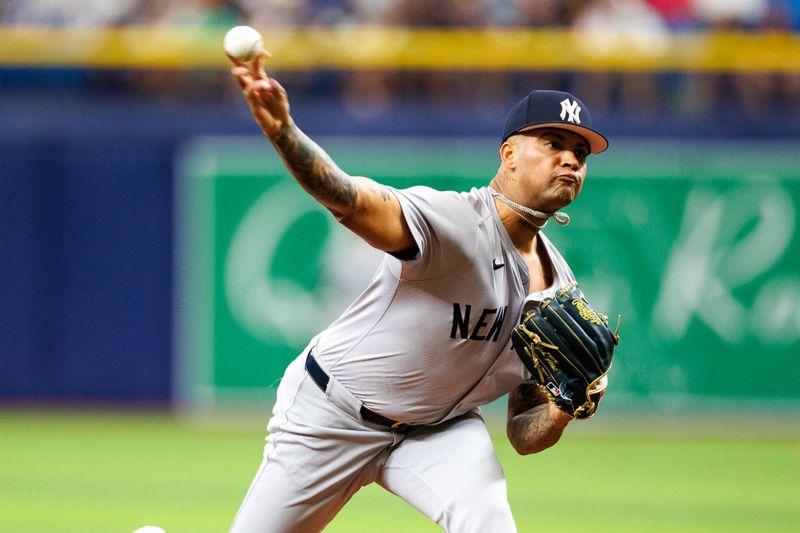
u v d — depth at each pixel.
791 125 45.19
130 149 46.38
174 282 46.50
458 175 45.41
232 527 16.97
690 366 45.31
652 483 35.34
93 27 50.62
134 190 46.44
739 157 45.19
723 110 48.22
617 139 45.31
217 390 46.16
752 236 45.19
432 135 45.56
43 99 48.59
